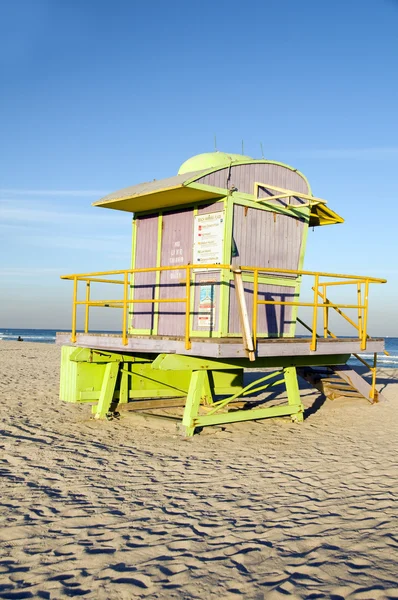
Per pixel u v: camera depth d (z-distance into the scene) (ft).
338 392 41.32
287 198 32.91
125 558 13.85
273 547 14.39
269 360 31.09
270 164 32.01
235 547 14.43
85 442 27.37
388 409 38.55
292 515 16.80
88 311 34.47
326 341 30.78
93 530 15.76
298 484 20.15
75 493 19.27
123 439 28.12
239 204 30.07
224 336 29.25
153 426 31.53
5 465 22.93
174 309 31.96
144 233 34.55
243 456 24.61
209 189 28.40
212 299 29.78
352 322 36.70
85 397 32.78
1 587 12.38
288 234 33.06
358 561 13.39
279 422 33.30
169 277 32.48
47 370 69.00
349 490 19.29
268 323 31.73
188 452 25.34
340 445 26.96
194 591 12.09
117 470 22.27
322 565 13.21
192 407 28.37
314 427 31.86
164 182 29.71
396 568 12.99
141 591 12.14
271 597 11.76
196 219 31.01
